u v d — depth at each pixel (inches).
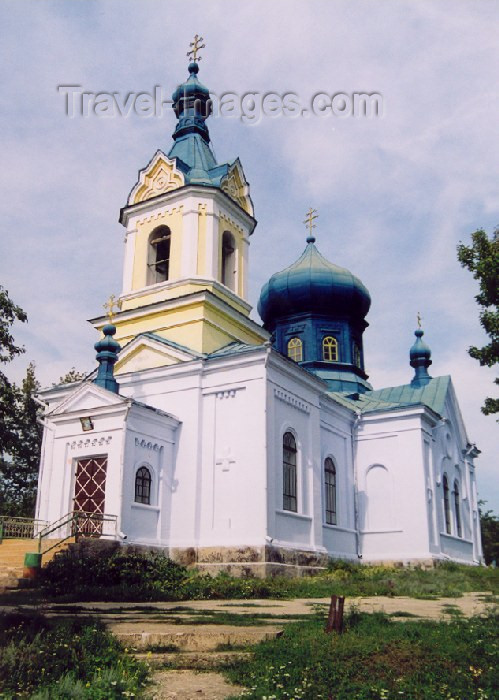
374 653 331.6
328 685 287.4
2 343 1216.8
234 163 1264.8
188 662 333.4
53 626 378.6
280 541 917.2
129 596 627.8
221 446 952.9
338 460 1216.8
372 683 289.6
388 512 1230.9
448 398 1464.1
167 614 487.5
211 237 1162.6
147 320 1144.2
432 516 1226.6
